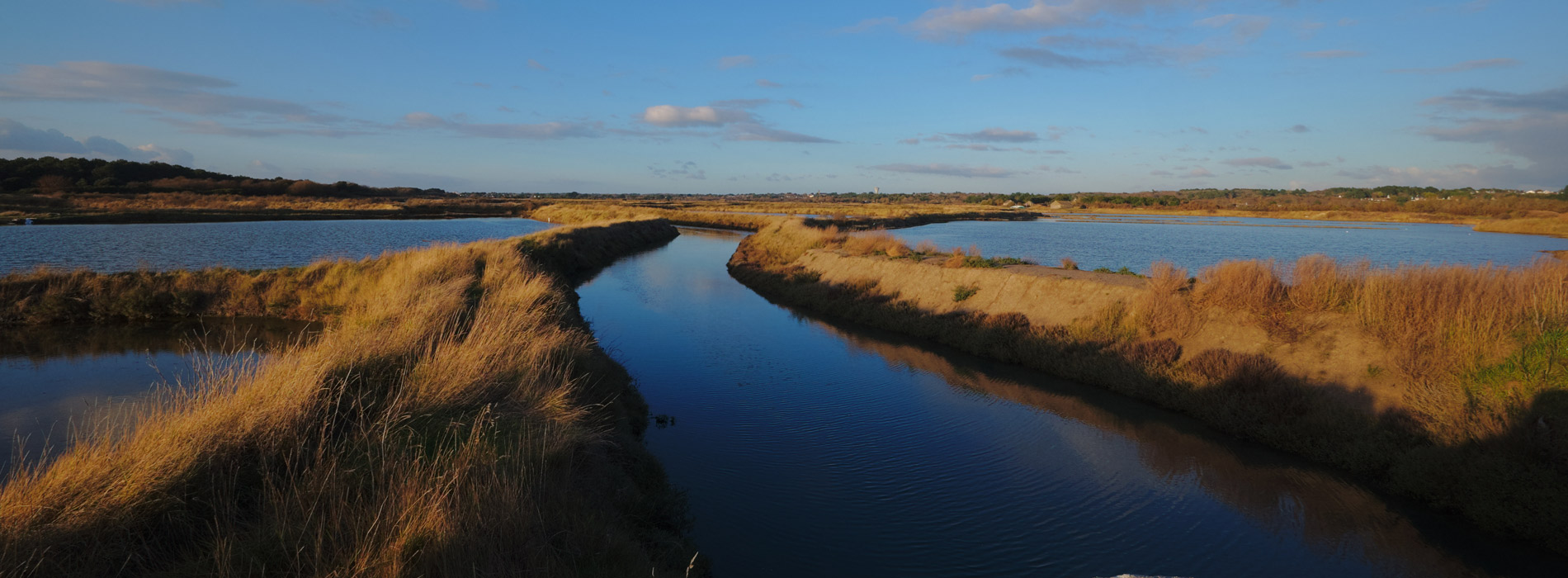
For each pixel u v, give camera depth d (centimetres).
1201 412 1178
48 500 454
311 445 614
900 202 18125
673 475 922
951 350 1723
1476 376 945
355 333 938
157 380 1209
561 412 779
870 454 1027
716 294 2664
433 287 1456
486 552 476
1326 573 714
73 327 1727
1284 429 1043
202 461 533
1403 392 1004
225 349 1468
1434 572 711
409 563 452
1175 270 1644
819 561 720
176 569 440
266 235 4550
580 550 539
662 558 629
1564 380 839
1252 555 749
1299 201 15900
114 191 8712
